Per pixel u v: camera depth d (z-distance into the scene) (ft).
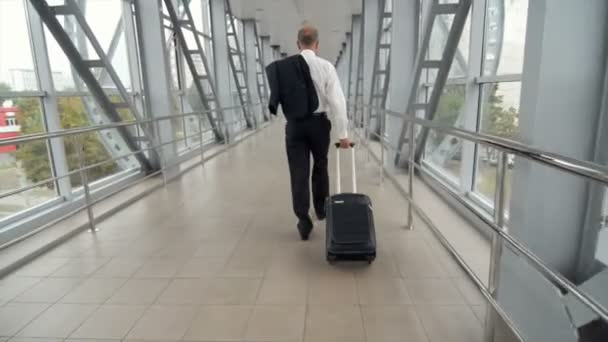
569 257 4.94
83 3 11.53
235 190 12.41
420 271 6.75
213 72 24.89
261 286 6.40
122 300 6.14
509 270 4.80
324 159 8.44
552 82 4.38
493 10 8.60
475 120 9.46
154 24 14.06
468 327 5.24
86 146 11.93
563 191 4.76
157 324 5.50
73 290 6.48
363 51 23.94
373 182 12.93
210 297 6.13
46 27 9.87
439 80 10.45
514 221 5.00
